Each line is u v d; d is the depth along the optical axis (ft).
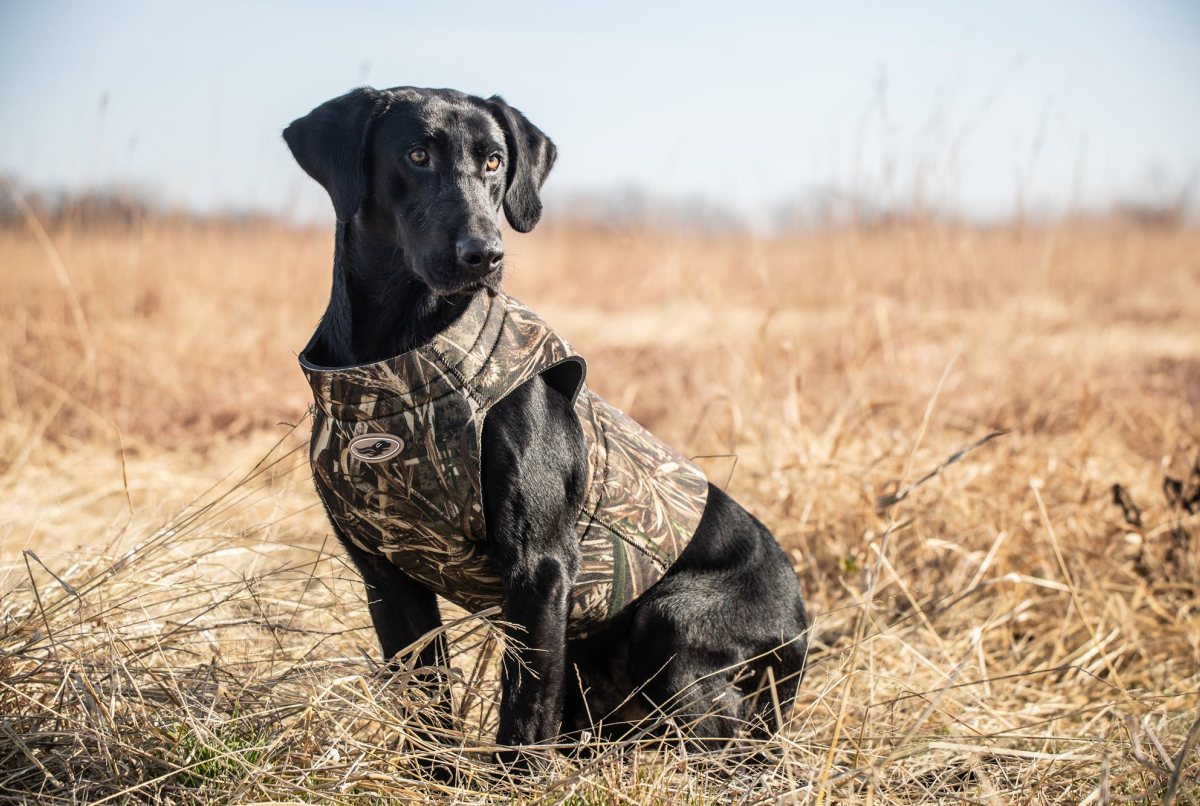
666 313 33.83
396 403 8.79
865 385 21.56
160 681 9.81
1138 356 27.63
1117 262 40.83
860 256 25.80
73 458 20.03
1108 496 16.55
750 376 20.59
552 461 9.53
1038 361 23.47
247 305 31.35
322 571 14.37
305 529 15.65
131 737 9.01
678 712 10.43
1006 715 11.48
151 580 11.14
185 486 18.66
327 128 10.23
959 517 16.01
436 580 10.02
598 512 10.05
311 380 9.03
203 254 32.68
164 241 31.40
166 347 26.63
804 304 30.27
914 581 15.17
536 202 11.06
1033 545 15.52
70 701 9.29
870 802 8.32
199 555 11.05
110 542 12.02
